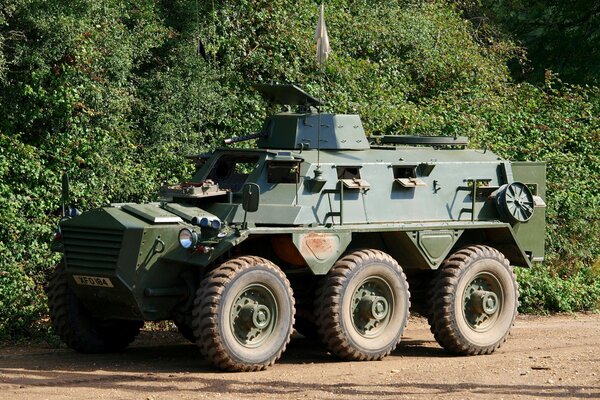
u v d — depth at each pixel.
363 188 14.96
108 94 19.81
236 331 13.49
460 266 15.59
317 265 14.23
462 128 25.16
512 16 37.69
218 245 13.46
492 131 25.95
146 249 13.60
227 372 13.41
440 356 15.57
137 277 13.59
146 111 21.36
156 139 21.16
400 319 15.04
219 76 22.58
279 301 13.79
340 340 14.43
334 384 12.52
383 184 15.28
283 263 14.77
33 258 18.30
